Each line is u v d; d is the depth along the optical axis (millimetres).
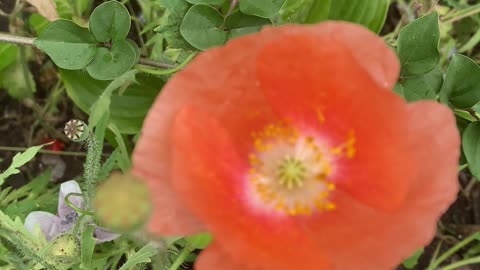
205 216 95
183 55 160
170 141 102
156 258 148
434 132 107
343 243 104
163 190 104
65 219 159
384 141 103
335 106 109
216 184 107
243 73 105
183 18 143
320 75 105
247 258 96
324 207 116
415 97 145
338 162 115
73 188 160
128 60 148
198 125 103
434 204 104
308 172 118
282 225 116
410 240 102
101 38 148
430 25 140
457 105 146
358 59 106
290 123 116
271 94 110
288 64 104
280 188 120
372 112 103
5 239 147
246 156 119
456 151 107
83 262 141
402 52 143
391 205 102
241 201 117
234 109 111
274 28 104
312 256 102
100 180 151
